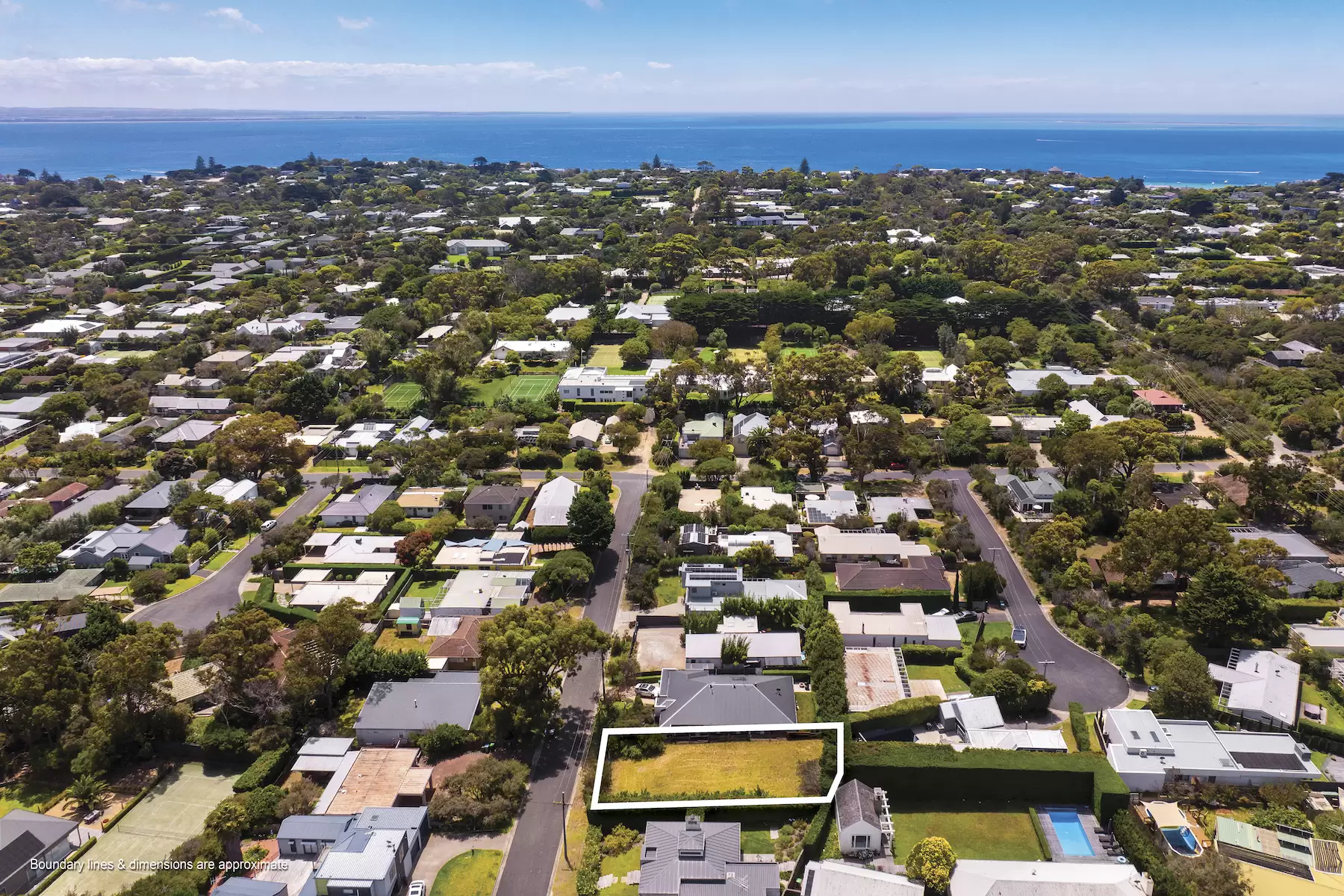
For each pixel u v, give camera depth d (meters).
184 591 148.00
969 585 138.38
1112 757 101.38
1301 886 84.75
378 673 118.44
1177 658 113.38
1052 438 194.50
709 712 110.19
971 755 100.25
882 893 82.50
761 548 146.12
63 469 186.50
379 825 91.75
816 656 120.56
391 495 178.38
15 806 101.12
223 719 112.25
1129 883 83.25
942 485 174.00
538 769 105.44
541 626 109.31
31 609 139.25
